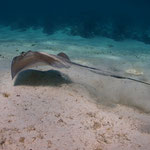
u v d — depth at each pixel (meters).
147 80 7.72
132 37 23.38
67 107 4.28
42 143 3.00
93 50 13.88
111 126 3.78
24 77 5.68
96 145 3.14
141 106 5.40
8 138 3.03
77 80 6.36
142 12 91.19
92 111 4.28
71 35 22.84
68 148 2.97
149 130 3.84
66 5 108.88
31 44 14.55
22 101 4.32
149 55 13.67
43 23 32.94
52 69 6.97
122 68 9.35
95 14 44.88
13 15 52.38
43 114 3.86
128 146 3.19
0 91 4.82
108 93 5.95
